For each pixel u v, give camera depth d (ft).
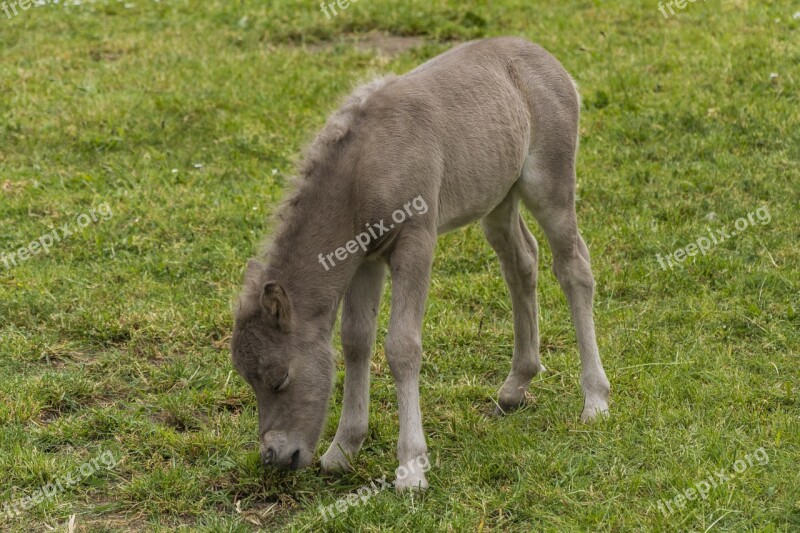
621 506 16.81
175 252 27.78
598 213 29.58
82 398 21.53
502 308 25.58
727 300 25.02
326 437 20.17
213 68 41.01
